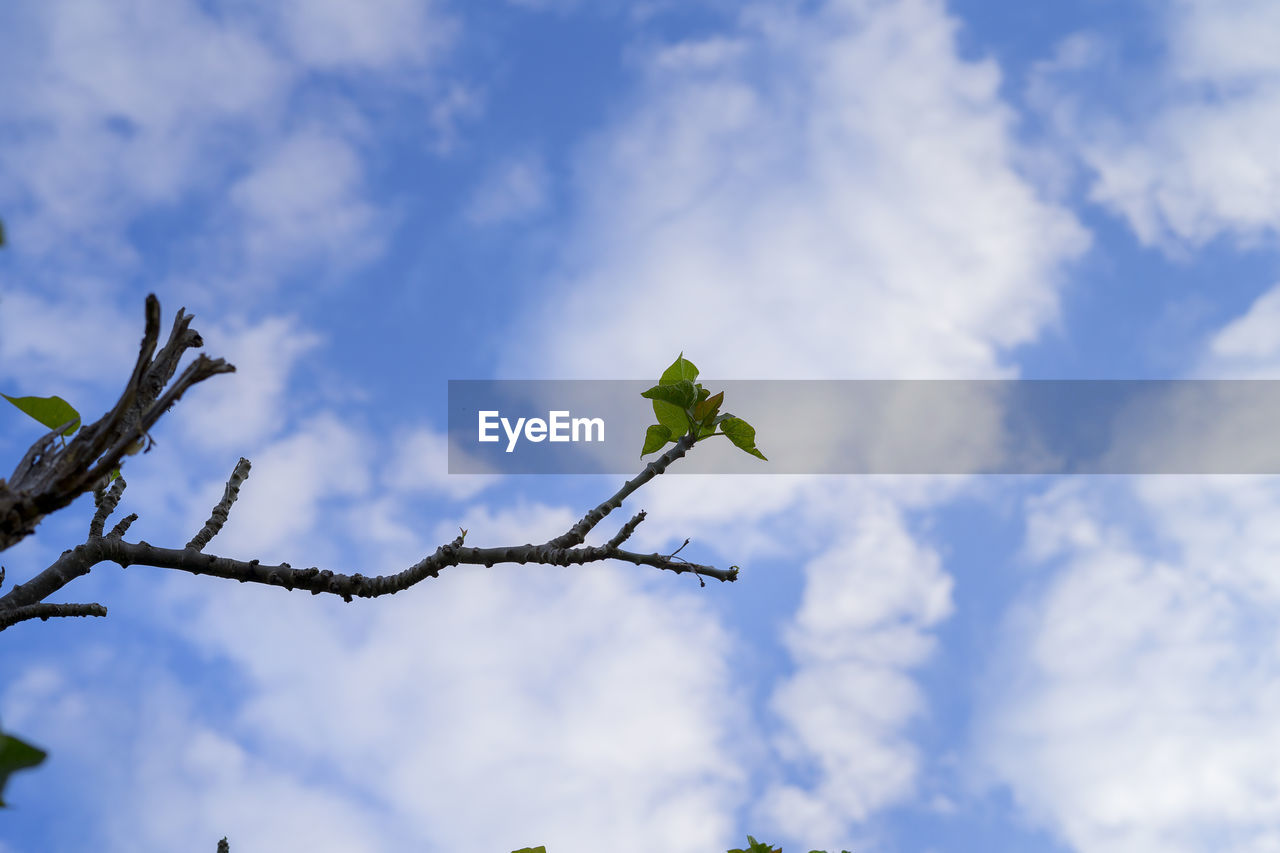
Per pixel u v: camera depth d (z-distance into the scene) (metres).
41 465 1.68
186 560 3.10
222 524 3.35
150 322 1.68
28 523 1.60
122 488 3.16
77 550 2.96
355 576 3.22
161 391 1.89
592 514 3.36
